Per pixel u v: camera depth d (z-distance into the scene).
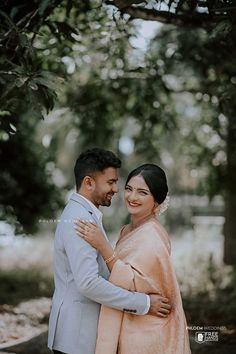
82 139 12.49
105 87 10.23
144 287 3.44
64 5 6.31
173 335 3.46
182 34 8.75
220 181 11.43
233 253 11.45
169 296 3.51
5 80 4.48
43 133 12.56
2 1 5.02
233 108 7.82
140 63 9.48
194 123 12.62
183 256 12.16
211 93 8.17
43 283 10.52
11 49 4.89
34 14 4.77
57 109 10.76
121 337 3.45
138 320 3.46
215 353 5.84
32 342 5.97
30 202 11.04
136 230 3.63
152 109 10.71
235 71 7.34
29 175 10.98
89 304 3.44
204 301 8.68
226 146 10.83
